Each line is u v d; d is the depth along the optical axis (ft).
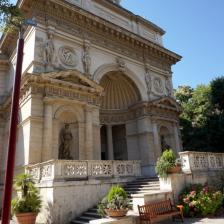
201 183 53.16
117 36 91.56
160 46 105.40
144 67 99.96
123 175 59.36
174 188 48.14
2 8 37.55
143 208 40.16
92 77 79.20
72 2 83.46
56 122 65.62
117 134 102.53
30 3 72.38
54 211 44.16
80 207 48.03
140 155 89.66
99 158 71.05
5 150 79.51
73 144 69.56
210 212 45.09
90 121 71.56
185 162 53.83
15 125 25.35
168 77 108.88
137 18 106.93
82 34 81.25
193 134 120.37
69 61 75.00
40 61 68.39
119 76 92.79
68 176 48.49
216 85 116.26
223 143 108.47
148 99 95.66
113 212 37.63
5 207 22.20
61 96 67.77
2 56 94.48
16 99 26.37
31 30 72.90
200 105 123.34
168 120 99.45
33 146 60.13
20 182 45.14
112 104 98.12
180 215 43.21
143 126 91.09
